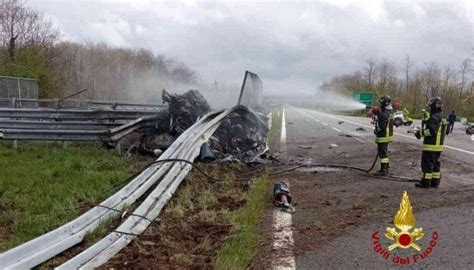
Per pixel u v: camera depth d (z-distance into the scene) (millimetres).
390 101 9133
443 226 5434
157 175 6844
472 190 7527
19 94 19750
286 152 12516
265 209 6266
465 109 66750
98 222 4914
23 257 3852
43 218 5102
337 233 5176
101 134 10031
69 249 4340
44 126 10688
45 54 43875
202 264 4168
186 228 5191
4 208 5555
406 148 13883
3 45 42188
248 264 4242
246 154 10719
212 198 6488
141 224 5062
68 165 8242
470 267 4148
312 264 4242
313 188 7719
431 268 4137
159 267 4062
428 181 7723
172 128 10680
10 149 10180
